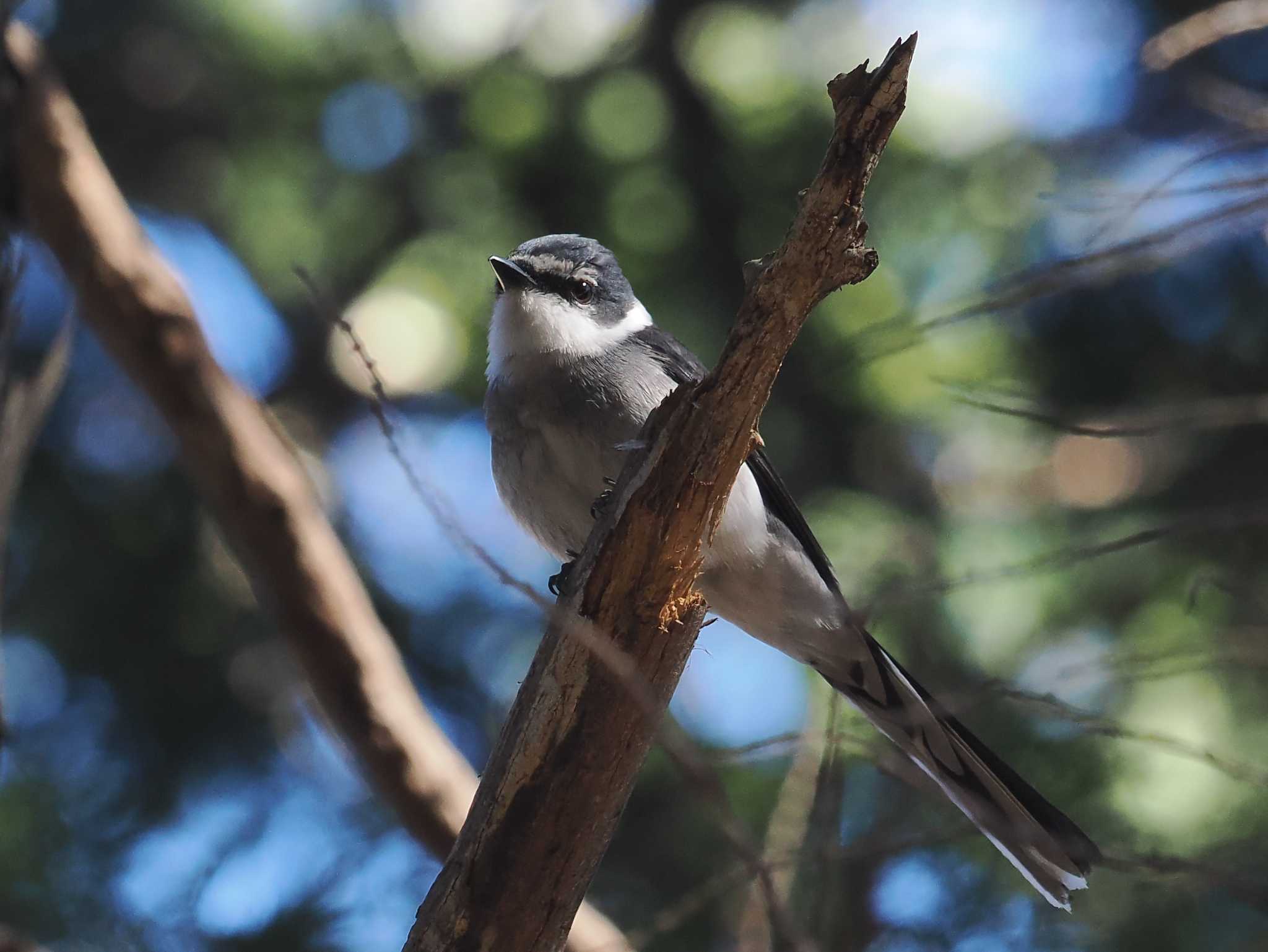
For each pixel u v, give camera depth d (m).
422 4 10.81
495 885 5.43
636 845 9.62
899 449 10.54
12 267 6.51
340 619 8.09
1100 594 9.57
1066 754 8.79
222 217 11.11
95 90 10.95
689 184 10.73
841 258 5.28
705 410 5.45
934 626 9.43
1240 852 7.43
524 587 5.30
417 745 8.05
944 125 10.37
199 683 10.62
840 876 6.19
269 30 10.67
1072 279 6.46
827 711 6.91
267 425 8.17
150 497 10.74
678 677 5.58
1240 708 8.84
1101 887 8.50
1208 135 8.35
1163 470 10.17
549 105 10.75
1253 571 9.36
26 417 6.39
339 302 10.59
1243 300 10.17
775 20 10.69
